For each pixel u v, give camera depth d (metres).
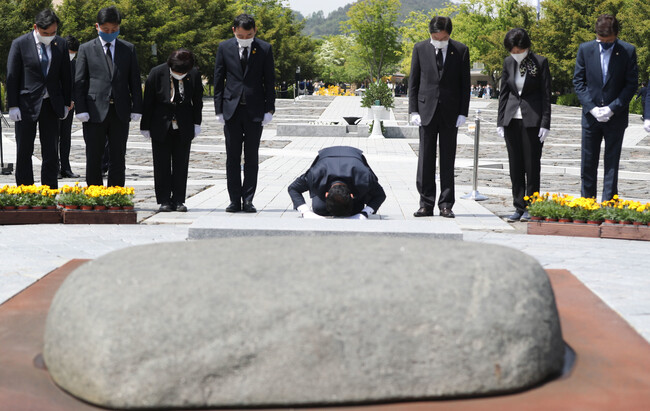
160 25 53.72
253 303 2.59
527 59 7.64
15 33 39.81
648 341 3.46
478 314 2.67
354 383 2.58
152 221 7.26
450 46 7.67
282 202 8.95
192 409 2.55
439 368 2.63
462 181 12.30
